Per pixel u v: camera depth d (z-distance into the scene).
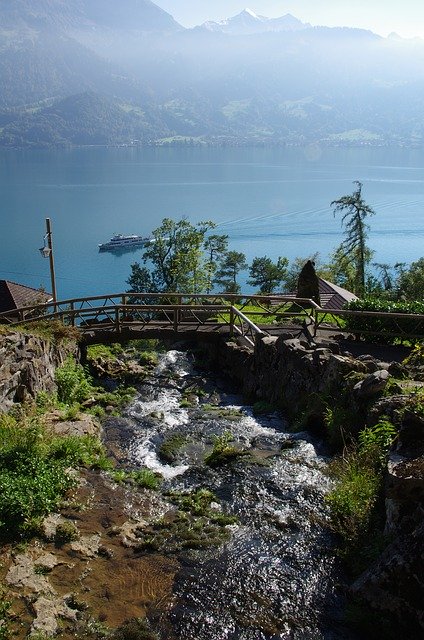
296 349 14.38
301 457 11.03
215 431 13.09
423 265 56.72
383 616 6.69
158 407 15.13
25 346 13.48
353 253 55.81
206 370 19.53
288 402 14.37
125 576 7.64
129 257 126.31
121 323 20.03
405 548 6.83
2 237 147.00
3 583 7.18
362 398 11.05
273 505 9.38
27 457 9.89
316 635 6.68
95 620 6.84
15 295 31.30
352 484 8.83
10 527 8.25
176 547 8.28
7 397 11.94
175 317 19.42
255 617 6.97
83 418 12.94
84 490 9.76
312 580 7.58
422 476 7.23
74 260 123.88
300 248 131.25
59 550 8.01
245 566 7.88
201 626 6.83
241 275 112.06
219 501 9.65
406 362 13.06
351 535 8.09
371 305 17.88
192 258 48.28
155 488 10.12
